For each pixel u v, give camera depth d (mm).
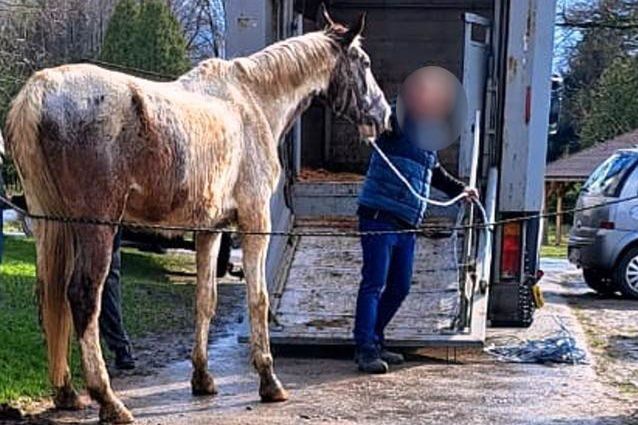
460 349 7191
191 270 12875
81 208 4602
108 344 6312
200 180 5004
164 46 20469
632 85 29172
